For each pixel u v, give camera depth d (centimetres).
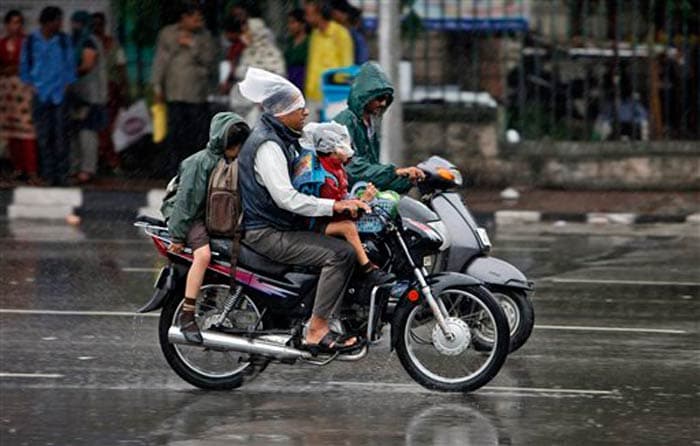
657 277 2942
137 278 2855
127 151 4034
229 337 1881
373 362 2117
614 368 2083
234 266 1880
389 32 3616
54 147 3975
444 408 1842
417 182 2048
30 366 2070
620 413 1820
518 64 4112
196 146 3947
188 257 1889
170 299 1900
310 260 1859
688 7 4103
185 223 1877
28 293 2672
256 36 3841
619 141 4125
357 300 1884
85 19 4012
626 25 4116
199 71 3919
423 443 1670
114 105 4031
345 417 1792
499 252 3278
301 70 3884
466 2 4103
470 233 2056
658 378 2019
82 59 3981
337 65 3850
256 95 1858
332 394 1917
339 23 3866
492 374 1900
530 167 4112
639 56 4134
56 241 3388
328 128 1855
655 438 1700
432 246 1903
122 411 1817
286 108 1852
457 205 2075
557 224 3794
